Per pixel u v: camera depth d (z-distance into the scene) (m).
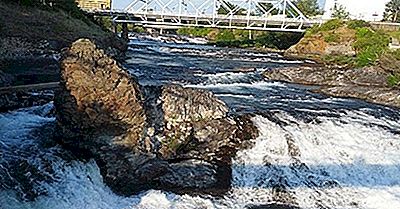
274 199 18.23
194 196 17.38
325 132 22.11
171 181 17.80
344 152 21.17
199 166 18.62
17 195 15.59
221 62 49.34
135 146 17.36
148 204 16.72
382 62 39.91
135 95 17.36
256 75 39.75
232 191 18.06
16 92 23.64
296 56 63.09
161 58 49.84
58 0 50.75
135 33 99.25
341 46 64.12
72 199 16.33
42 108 22.11
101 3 78.06
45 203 15.88
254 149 20.20
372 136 22.39
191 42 88.56
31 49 36.75
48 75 30.84
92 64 16.92
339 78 38.56
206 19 76.31
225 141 19.92
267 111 23.61
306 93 33.25
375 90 33.41
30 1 43.75
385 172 20.48
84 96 16.64
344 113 25.80
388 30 65.94
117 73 17.17
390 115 26.55
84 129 17.03
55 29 42.47
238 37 92.75
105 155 17.12
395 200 19.03
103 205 16.53
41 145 17.75
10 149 17.28
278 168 19.78
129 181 17.25
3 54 34.50
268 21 75.75
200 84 34.19
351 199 18.89
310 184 19.34
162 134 18.48
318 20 76.12
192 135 19.11
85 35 45.56
